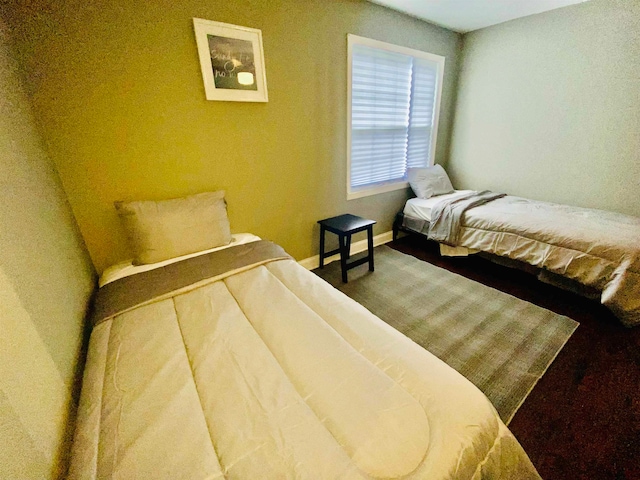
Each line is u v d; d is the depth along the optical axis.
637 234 1.89
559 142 2.77
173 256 1.65
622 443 1.16
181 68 1.70
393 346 0.95
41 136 1.37
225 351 0.96
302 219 2.55
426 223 2.96
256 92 1.97
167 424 0.72
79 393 1.00
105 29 1.45
